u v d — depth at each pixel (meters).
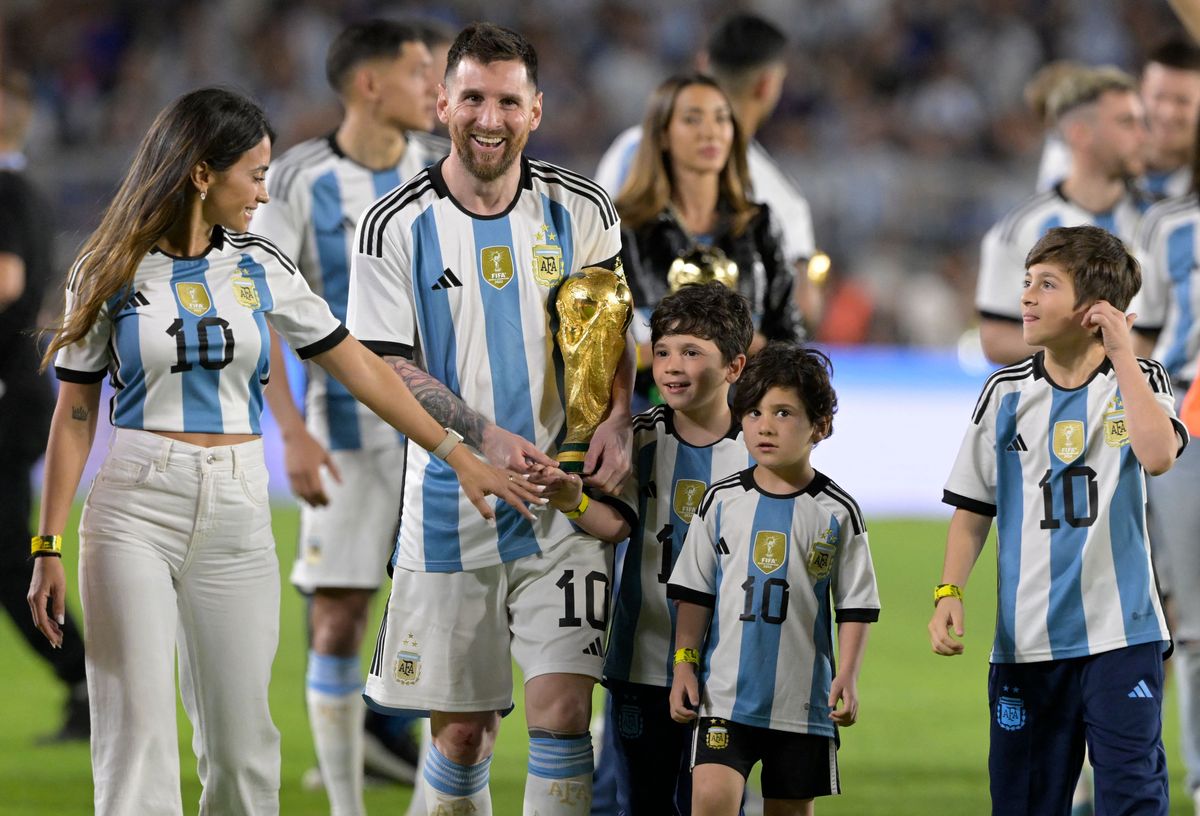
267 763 14.13
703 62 21.33
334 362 13.85
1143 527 13.62
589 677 14.02
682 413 14.52
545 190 14.36
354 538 18.86
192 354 13.38
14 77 22.06
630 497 14.35
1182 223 18.39
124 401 13.49
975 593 34.50
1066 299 13.41
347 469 19.00
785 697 13.40
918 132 64.69
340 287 19.72
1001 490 13.94
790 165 60.28
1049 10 67.81
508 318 14.13
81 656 22.12
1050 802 13.91
